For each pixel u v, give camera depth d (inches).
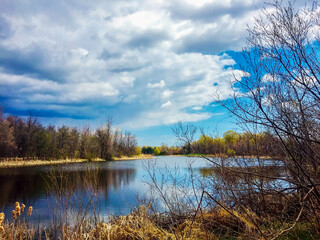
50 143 1754.4
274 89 158.1
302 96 151.3
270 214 204.2
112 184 681.0
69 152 1646.2
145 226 223.5
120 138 2677.2
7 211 430.0
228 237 189.6
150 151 3398.1
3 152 1636.3
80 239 218.1
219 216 216.2
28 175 912.9
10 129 1711.4
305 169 161.2
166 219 245.4
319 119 152.9
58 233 243.0
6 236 235.0
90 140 1684.3
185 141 237.0
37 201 495.2
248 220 192.1
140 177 824.9
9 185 697.6
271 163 198.7
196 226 208.1
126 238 223.6
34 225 318.3
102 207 390.6
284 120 153.3
